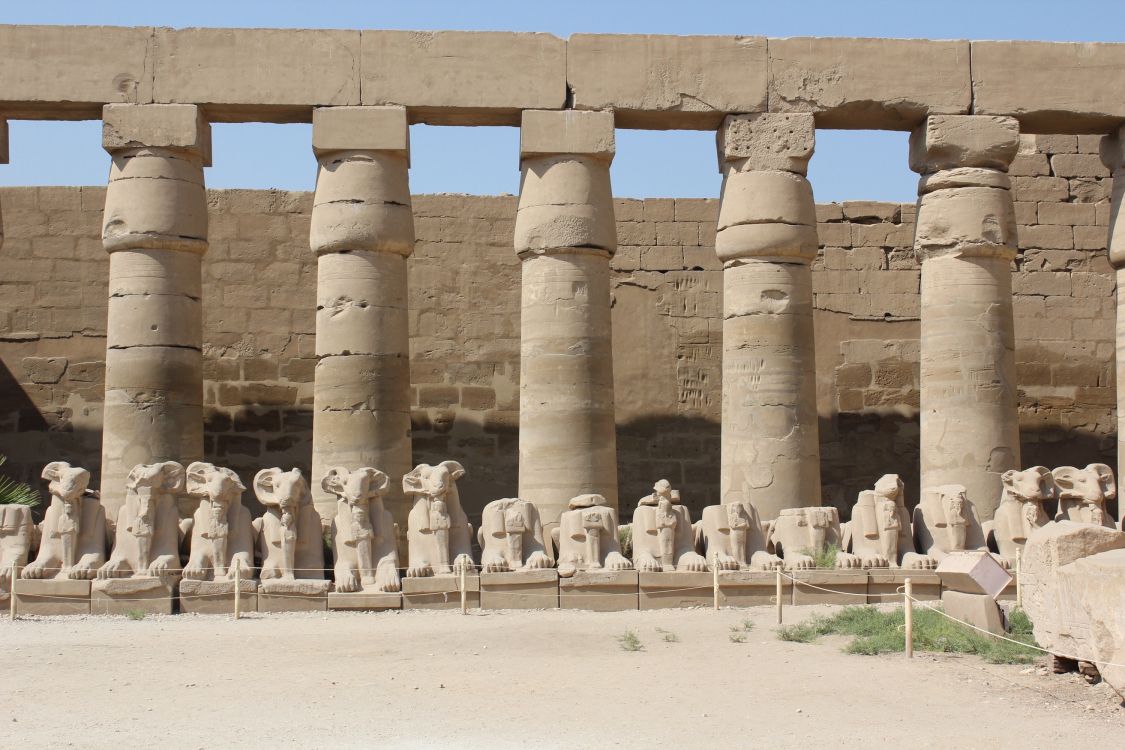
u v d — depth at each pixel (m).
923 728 9.34
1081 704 10.04
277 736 9.15
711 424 24.41
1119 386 19.64
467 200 24.56
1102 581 10.02
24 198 24.03
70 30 18.78
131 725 9.47
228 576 15.58
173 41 18.83
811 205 19.23
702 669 11.51
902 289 24.97
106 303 23.83
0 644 12.90
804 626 13.80
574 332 18.66
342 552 15.92
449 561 16.06
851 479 24.50
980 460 18.78
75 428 23.55
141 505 15.73
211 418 23.61
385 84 18.88
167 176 18.70
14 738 9.07
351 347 18.52
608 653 12.38
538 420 18.58
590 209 18.88
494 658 12.08
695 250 24.75
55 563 15.63
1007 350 19.20
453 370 24.14
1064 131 20.19
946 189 19.30
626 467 24.14
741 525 16.50
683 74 19.20
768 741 8.99
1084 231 25.27
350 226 18.59
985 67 19.52
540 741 9.00
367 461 18.36
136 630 13.91
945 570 13.51
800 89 19.31
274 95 18.78
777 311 18.92
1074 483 17.06
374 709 9.97
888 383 24.75
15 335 23.67
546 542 18.22
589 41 19.17
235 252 24.05
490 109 19.00
